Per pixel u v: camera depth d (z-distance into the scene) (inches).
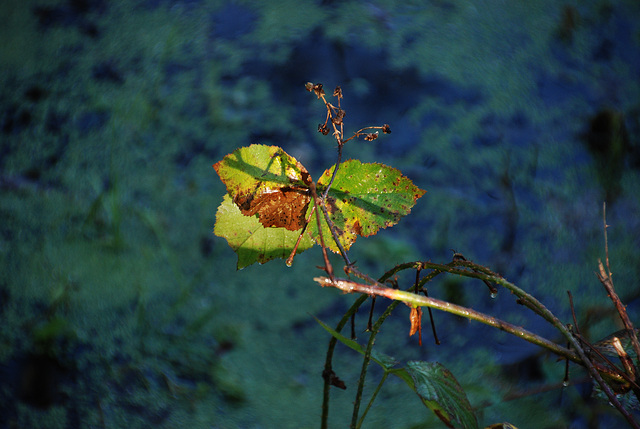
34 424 64.1
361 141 76.5
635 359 56.8
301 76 82.8
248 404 64.4
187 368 65.6
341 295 69.6
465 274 54.1
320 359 65.5
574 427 63.5
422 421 63.8
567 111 82.9
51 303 70.3
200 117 79.9
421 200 73.8
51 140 80.5
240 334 67.4
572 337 54.2
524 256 72.5
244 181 53.4
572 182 77.6
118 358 66.7
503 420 63.8
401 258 70.5
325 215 53.3
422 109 80.2
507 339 67.4
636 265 73.8
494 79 84.5
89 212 75.5
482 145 78.1
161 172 76.9
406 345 66.4
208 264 71.8
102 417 64.2
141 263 72.4
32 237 74.7
